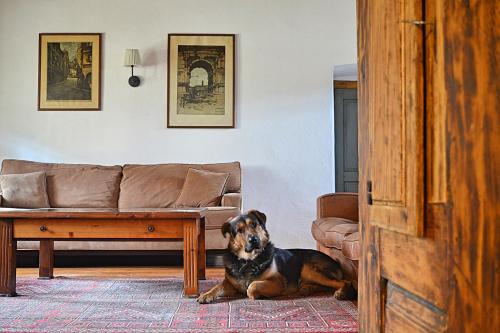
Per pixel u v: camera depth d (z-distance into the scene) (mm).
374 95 1099
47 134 5352
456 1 750
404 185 904
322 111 5406
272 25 5453
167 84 5391
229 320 2363
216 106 5395
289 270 2971
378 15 1067
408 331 938
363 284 1222
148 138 5371
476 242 700
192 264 2938
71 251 4285
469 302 715
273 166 5371
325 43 5441
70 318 2420
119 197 4914
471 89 712
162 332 2158
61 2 5410
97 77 5375
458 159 743
